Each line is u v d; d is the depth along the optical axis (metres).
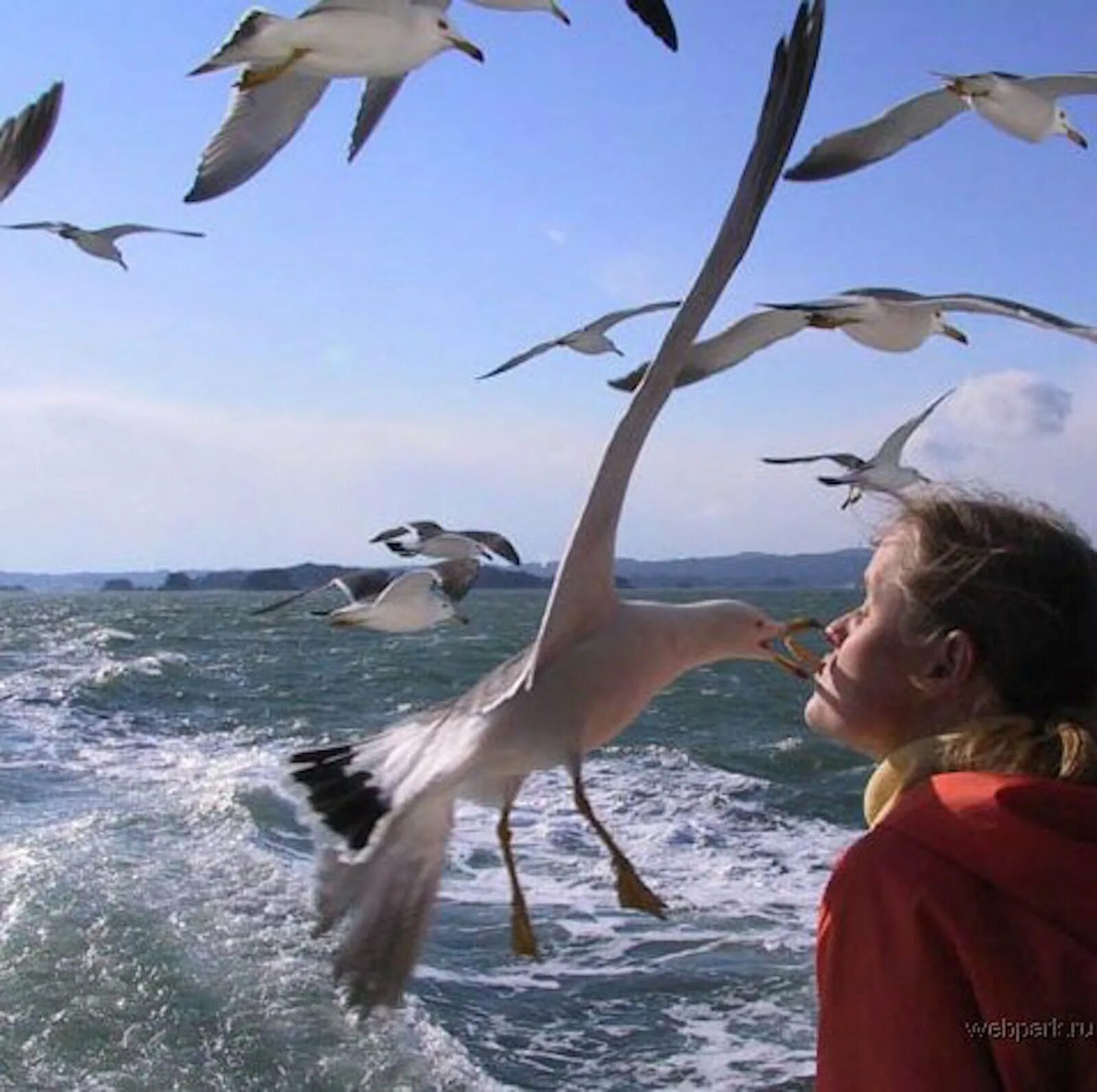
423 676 35.38
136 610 90.38
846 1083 2.11
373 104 6.96
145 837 13.62
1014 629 2.28
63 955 9.51
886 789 2.34
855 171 8.43
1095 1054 1.95
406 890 2.99
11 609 92.81
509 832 3.22
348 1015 2.98
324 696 30.84
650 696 3.14
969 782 2.11
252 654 42.44
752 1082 8.65
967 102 8.10
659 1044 9.17
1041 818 2.04
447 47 5.96
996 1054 1.97
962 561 2.31
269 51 5.91
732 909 12.36
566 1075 8.73
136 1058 8.22
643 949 11.05
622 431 2.81
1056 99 8.05
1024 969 1.98
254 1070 8.27
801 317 6.70
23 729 23.39
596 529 2.96
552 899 12.45
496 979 10.28
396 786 3.07
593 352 7.76
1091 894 2.00
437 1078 8.35
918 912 2.04
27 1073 8.01
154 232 10.97
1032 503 2.39
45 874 11.56
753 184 2.72
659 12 4.59
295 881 11.93
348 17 5.89
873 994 2.07
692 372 6.80
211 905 11.03
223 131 6.52
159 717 26.30
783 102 2.74
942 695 2.34
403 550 6.77
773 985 10.25
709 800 18.03
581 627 3.09
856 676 2.40
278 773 3.21
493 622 64.25
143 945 9.71
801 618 3.19
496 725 3.06
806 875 13.95
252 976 9.45
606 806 17.14
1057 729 2.20
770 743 23.30
